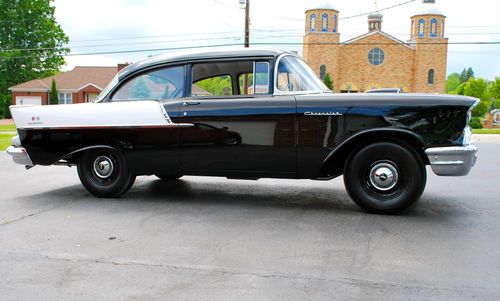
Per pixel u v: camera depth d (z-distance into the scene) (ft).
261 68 17.75
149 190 22.38
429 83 174.19
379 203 16.76
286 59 18.22
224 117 17.66
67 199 20.40
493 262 12.24
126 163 19.49
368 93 17.11
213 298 10.18
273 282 11.00
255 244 13.79
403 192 16.53
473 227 15.49
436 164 15.83
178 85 18.81
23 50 166.81
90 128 19.40
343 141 16.55
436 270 11.68
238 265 12.10
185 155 18.39
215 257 12.71
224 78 18.58
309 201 19.77
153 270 11.82
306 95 17.29
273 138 17.19
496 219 16.61
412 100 16.05
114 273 11.66
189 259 12.58
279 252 13.07
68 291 10.64
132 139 19.02
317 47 171.12
